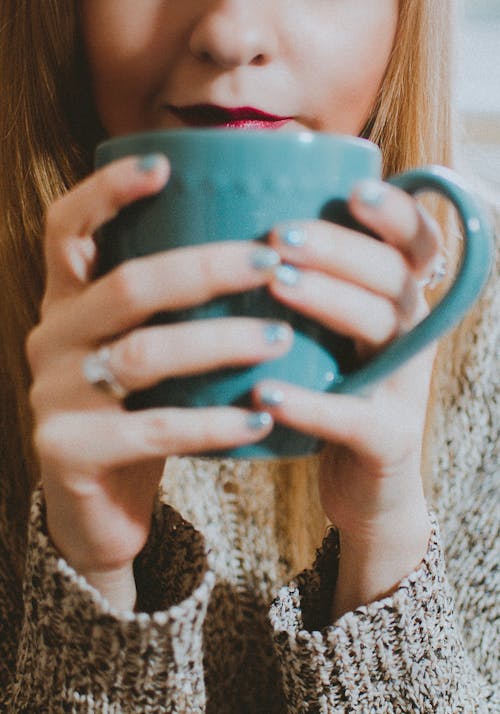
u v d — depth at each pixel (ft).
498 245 2.25
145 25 1.57
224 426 1.15
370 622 1.50
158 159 1.11
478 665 2.04
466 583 2.10
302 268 1.12
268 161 1.10
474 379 2.19
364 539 1.50
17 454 1.99
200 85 1.55
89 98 1.85
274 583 2.08
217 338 1.12
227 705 2.04
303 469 2.08
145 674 1.39
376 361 1.17
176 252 1.12
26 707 1.47
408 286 1.17
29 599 1.42
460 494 2.15
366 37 1.64
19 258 1.93
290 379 1.18
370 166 1.15
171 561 1.51
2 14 1.85
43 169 1.89
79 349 1.19
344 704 1.53
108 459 1.21
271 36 1.53
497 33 3.03
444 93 2.09
